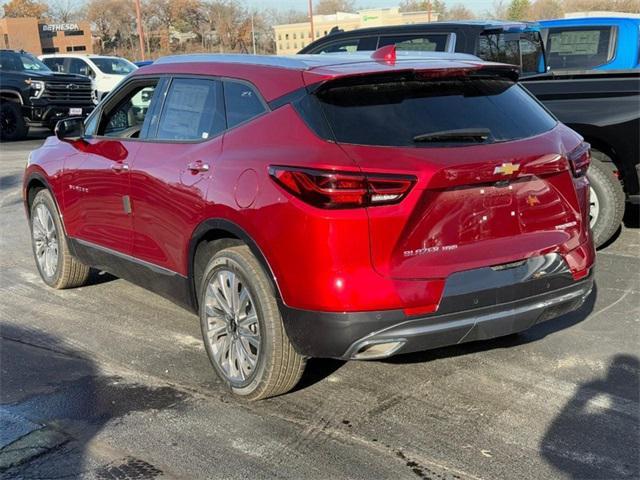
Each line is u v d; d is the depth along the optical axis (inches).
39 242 235.0
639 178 237.0
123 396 155.7
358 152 129.4
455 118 141.9
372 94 140.9
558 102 243.3
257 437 137.3
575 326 189.2
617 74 273.3
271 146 140.5
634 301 206.5
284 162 133.8
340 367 167.0
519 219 142.3
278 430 139.8
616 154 239.9
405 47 326.0
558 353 172.6
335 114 136.4
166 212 166.6
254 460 129.3
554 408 145.9
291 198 130.6
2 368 171.5
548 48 386.9
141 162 176.1
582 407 146.0
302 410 147.6
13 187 425.1
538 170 141.8
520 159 138.3
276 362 142.2
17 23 2664.9
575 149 154.8
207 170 152.5
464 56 169.0
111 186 187.9
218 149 153.2
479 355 172.1
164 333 192.1
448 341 135.6
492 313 136.9
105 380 163.9
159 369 169.2
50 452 133.7
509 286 137.3
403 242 129.5
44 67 754.8
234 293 148.9
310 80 141.6
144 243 178.9
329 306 128.0
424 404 148.9
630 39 369.4
